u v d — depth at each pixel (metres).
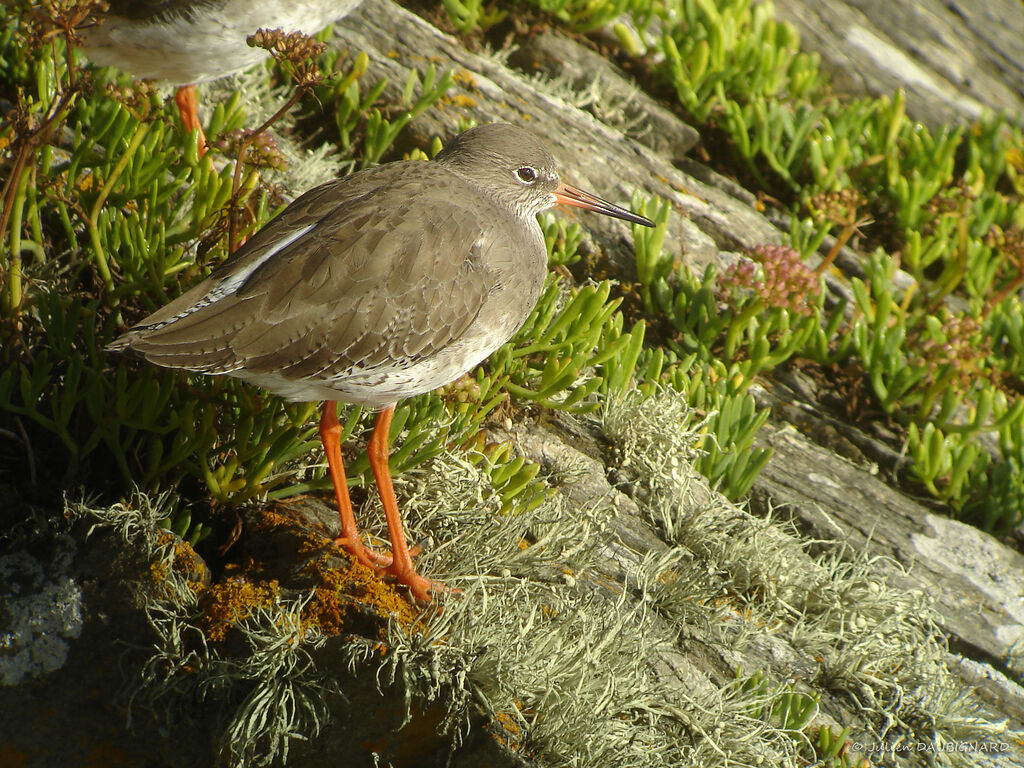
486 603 7.47
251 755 7.05
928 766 8.75
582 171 12.77
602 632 7.93
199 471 8.13
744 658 8.90
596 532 9.12
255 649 7.03
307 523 8.34
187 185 10.74
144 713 7.28
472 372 10.12
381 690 7.08
